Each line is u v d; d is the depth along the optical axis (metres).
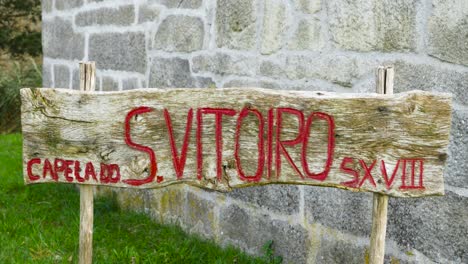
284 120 2.27
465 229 2.52
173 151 2.35
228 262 3.44
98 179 2.39
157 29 4.14
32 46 12.34
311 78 3.12
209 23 3.72
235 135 2.30
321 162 2.26
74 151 2.39
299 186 3.26
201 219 3.94
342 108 2.22
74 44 5.09
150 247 3.73
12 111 10.06
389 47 2.75
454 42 2.50
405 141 2.20
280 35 3.26
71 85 5.15
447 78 2.54
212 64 3.72
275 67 3.30
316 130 2.25
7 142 7.38
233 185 2.33
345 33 2.93
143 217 4.33
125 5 4.43
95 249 3.66
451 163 2.55
